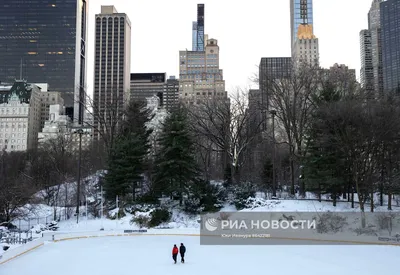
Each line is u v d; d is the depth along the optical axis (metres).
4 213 42.78
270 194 49.94
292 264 25.34
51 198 59.66
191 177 47.31
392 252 29.25
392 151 43.22
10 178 52.62
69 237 38.22
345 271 23.20
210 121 58.56
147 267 24.94
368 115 37.53
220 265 25.28
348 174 41.53
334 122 38.47
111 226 43.22
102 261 27.17
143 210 45.28
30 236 36.94
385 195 50.38
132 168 47.47
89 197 57.78
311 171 43.75
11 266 25.89
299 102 50.09
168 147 46.34
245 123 55.44
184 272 23.47
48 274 23.50
